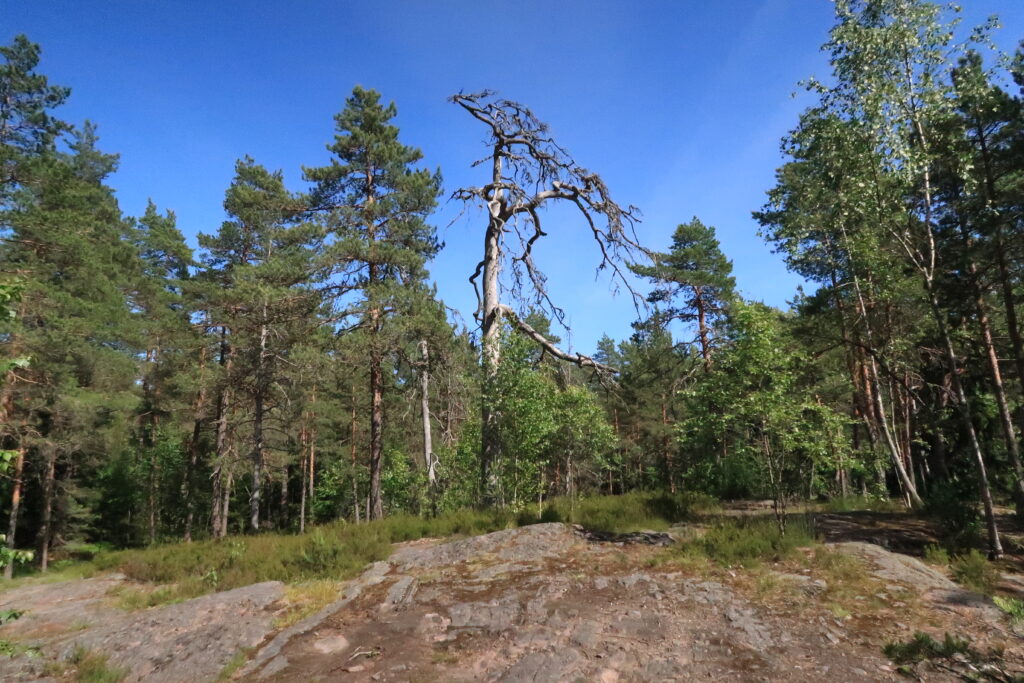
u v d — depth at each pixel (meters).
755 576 8.10
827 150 10.72
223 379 22.98
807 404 9.80
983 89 10.00
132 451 33.69
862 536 10.47
